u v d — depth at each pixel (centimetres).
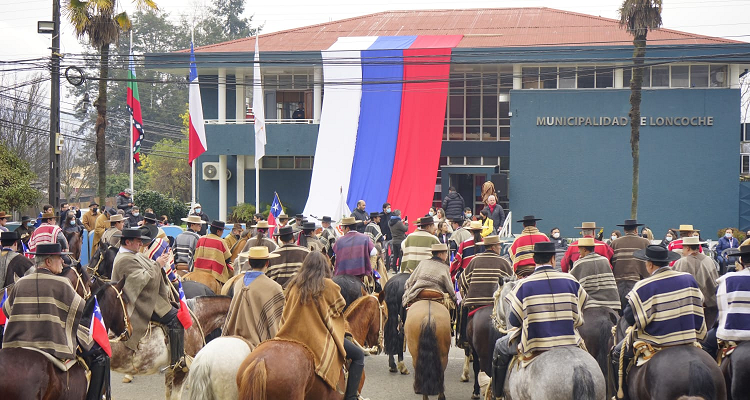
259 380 646
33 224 2452
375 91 3122
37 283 716
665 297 750
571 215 3228
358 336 855
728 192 3162
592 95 3209
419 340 1030
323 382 707
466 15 4028
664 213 3189
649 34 3309
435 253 1127
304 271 722
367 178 3042
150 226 1582
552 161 3234
